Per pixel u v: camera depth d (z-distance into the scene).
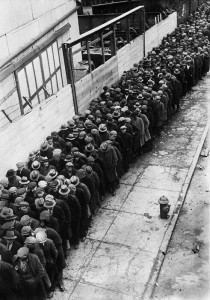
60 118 13.11
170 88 14.98
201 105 16.95
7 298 6.82
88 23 21.70
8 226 7.48
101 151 10.49
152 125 13.09
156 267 8.59
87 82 14.73
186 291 8.02
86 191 8.96
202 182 11.66
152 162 12.79
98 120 11.78
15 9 13.02
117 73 17.38
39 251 7.17
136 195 11.13
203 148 13.54
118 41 20.23
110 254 9.05
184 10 27.83
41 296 7.33
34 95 13.44
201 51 19.59
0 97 11.87
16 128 10.80
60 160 10.07
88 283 8.32
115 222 10.09
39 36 14.59
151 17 22.41
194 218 10.15
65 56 13.16
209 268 8.55
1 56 12.24
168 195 11.02
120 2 22.94
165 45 20.52
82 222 9.20
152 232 9.62
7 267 6.70
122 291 8.07
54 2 16.05
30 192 8.66
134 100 13.34
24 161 11.30
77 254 9.12
